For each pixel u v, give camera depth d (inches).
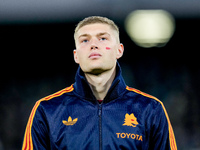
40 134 127.3
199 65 506.6
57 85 517.7
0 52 509.7
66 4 375.6
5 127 462.6
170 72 508.1
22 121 474.6
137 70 510.0
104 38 127.6
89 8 379.6
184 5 400.5
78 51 128.6
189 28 460.8
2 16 385.4
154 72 508.4
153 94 500.4
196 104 486.9
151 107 130.2
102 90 130.7
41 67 519.5
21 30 446.3
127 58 512.1
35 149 125.5
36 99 504.1
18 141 453.7
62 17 386.6
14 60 516.7
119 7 392.5
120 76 132.4
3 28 430.3
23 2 374.0
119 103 130.7
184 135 456.1
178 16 414.6
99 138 124.0
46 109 128.9
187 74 506.6
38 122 128.1
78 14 382.3
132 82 506.3
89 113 128.2
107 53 125.6
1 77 511.2
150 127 127.7
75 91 134.2
